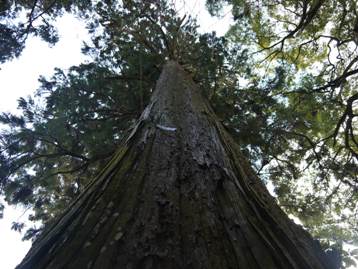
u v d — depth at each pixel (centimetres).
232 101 781
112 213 129
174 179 153
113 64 795
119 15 810
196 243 113
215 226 123
